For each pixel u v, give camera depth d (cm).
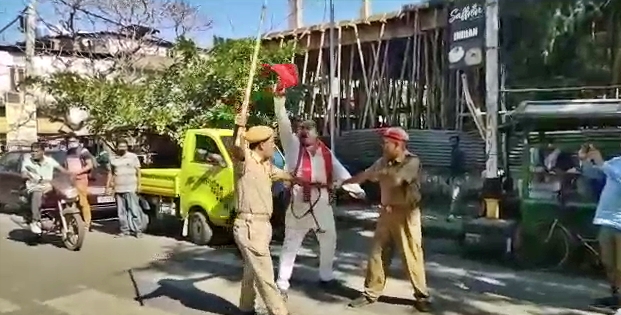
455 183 1077
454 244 913
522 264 777
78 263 847
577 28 1105
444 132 1171
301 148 645
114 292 684
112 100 1430
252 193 528
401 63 1441
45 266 831
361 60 1394
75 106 1542
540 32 1128
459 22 995
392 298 624
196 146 969
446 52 1241
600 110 758
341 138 1367
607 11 1077
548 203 761
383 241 593
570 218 747
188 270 785
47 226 1041
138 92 1435
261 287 530
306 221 639
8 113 2214
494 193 841
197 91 1372
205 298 647
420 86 1337
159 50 2236
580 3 1091
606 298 612
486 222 817
